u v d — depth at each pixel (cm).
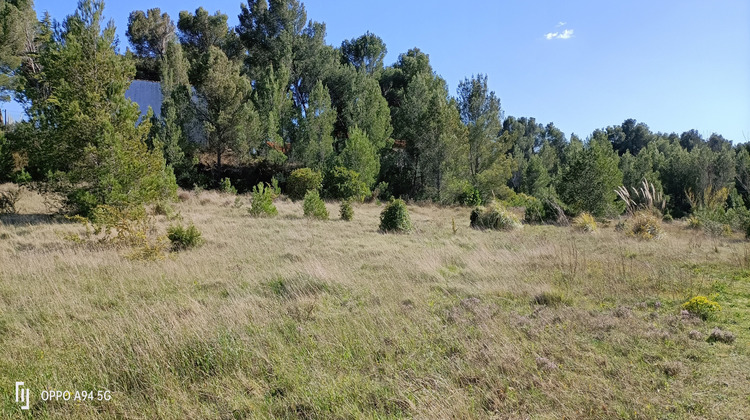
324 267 801
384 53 4969
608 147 3244
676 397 329
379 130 3475
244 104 3084
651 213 1530
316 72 3984
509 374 374
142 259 869
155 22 4534
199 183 2975
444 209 2703
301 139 3247
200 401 348
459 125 3253
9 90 2592
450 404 322
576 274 770
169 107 2894
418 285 707
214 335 450
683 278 717
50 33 1950
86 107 1445
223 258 909
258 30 4138
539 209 2055
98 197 1429
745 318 518
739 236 1433
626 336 456
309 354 420
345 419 315
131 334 457
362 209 2383
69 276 730
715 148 6319
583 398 330
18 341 460
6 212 1572
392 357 416
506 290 670
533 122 8075
